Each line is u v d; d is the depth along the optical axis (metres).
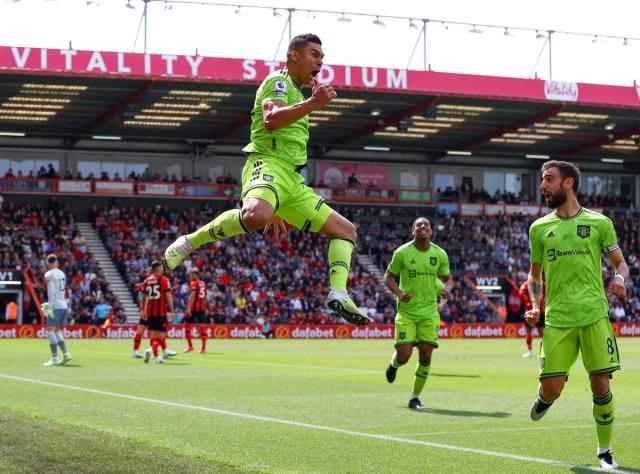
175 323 41.59
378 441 8.58
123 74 39.38
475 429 9.58
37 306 42.38
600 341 7.45
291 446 8.21
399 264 12.29
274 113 6.13
